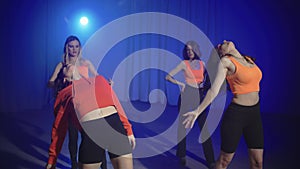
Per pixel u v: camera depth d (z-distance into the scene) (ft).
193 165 11.42
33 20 21.58
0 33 20.54
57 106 7.77
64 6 22.67
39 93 22.25
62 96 7.66
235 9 23.00
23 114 20.16
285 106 22.58
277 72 22.62
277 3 22.15
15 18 20.93
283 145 14.67
